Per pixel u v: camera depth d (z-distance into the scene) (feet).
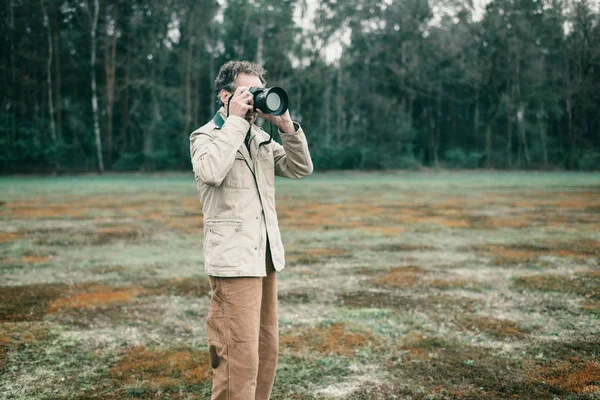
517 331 15.15
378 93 170.60
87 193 74.90
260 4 141.08
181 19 143.84
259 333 8.75
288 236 35.09
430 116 168.45
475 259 26.78
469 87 176.55
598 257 26.89
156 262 26.50
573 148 156.35
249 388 7.91
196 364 12.78
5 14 131.85
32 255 28.37
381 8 167.84
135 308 17.97
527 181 107.14
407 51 165.27
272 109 8.03
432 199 65.10
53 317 16.85
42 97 138.72
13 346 14.06
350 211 50.96
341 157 148.25
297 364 12.79
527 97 159.74
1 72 131.75
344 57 165.48
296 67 148.77
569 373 12.01
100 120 141.38
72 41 140.15
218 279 8.05
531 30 161.27
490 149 165.07
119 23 142.20
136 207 55.57
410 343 14.19
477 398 10.89
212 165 7.70
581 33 157.28
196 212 50.75
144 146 135.95
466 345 14.01
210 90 153.17
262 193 8.37
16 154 123.65
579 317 16.46
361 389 11.41
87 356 13.35
